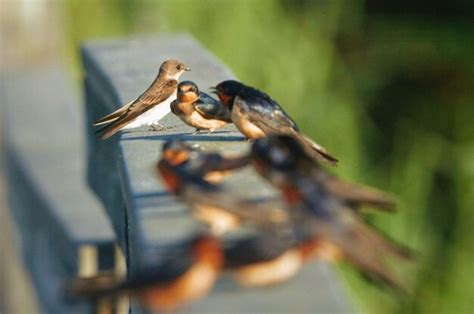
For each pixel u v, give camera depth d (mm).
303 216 5379
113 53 12203
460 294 16828
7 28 18859
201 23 18969
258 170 6391
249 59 18344
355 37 19562
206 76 11070
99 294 5203
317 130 17641
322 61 18328
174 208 6852
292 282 5516
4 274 15477
